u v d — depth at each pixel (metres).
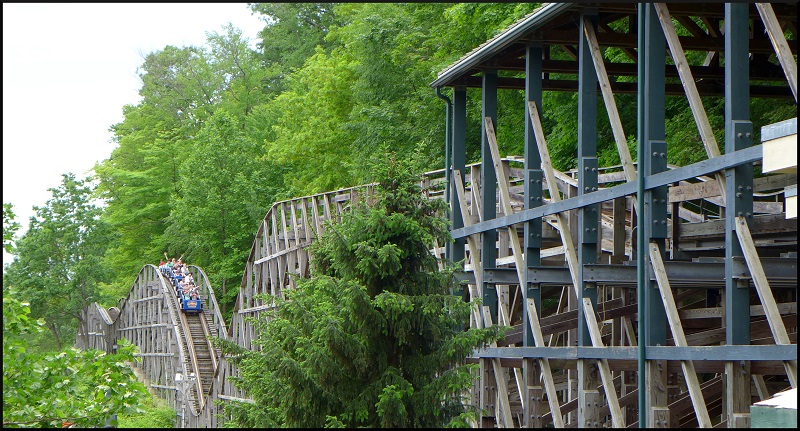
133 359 12.57
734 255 11.37
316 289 14.35
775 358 10.62
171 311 43.19
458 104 19.50
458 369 12.91
